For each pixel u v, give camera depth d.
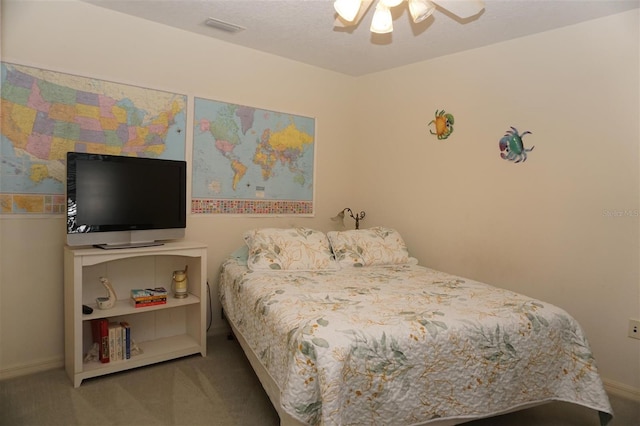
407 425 1.43
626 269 2.12
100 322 2.19
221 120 2.85
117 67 2.41
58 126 2.24
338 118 3.51
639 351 2.09
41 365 2.24
